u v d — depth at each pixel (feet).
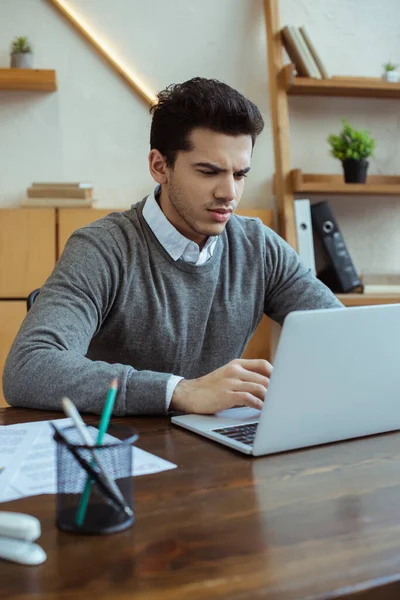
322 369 3.28
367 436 3.66
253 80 9.87
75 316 4.48
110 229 5.08
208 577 2.03
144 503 2.62
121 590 1.96
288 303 5.70
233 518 2.48
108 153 9.46
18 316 8.43
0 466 2.97
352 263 9.45
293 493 2.75
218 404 3.79
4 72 8.66
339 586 1.98
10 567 2.10
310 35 10.05
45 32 9.24
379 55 10.34
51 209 8.50
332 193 9.95
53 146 9.32
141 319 5.07
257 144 9.91
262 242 5.65
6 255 8.46
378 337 3.44
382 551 2.22
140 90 9.41
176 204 4.86
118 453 2.40
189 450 3.31
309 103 10.06
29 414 3.93
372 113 10.30
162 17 9.56
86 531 2.33
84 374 3.94
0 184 9.23
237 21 9.79
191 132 4.58
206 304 5.27
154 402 3.86
